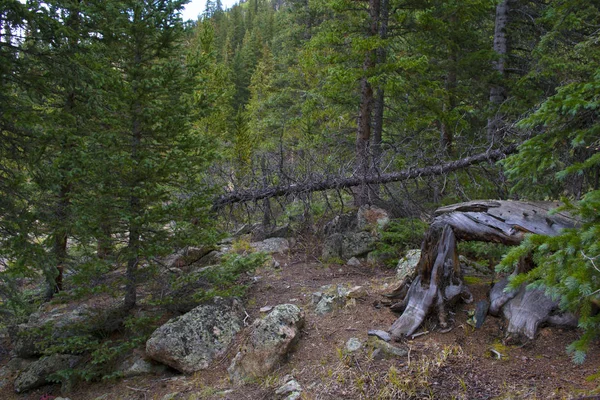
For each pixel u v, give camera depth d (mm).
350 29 11781
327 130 14180
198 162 7125
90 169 6406
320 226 11000
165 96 7176
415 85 11148
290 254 10125
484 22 16672
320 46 12172
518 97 11547
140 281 7168
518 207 5723
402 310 5992
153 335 6305
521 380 4230
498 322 5301
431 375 4535
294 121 15930
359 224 10156
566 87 4625
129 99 6738
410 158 10789
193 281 7121
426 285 5816
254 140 19734
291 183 11266
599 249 3109
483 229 5684
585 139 4652
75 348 6551
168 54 7391
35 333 6613
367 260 9180
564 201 3826
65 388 6445
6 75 7094
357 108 13578
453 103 12859
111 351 6512
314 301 6969
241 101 42500
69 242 10508
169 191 7062
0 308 7551
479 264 7367
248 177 11391
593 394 3672
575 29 11680
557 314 4934
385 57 12398
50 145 7441
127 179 6867
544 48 10531
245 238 11758
